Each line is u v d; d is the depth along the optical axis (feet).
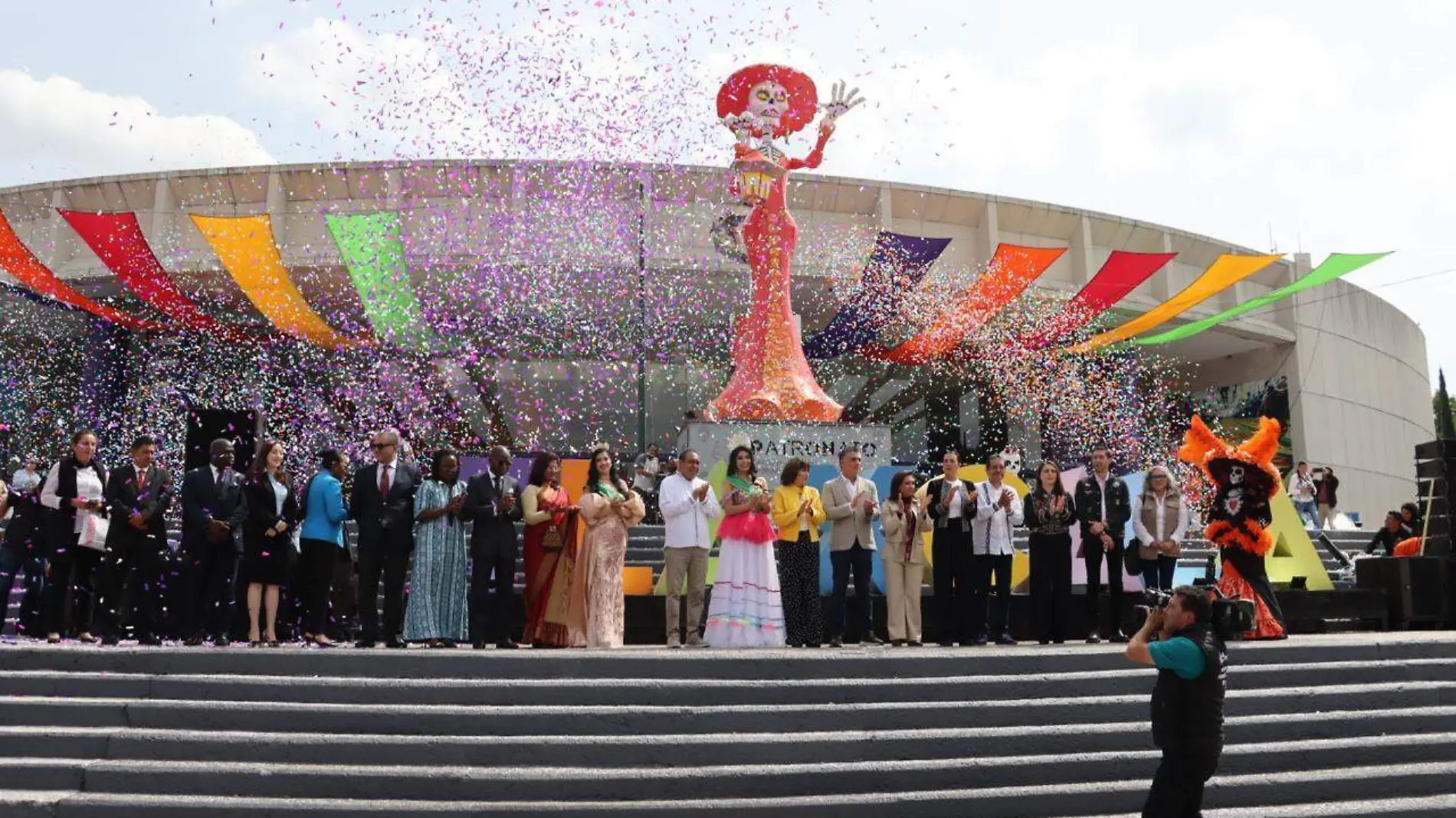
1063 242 89.66
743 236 57.52
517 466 47.78
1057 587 31.30
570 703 22.02
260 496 28.07
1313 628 37.04
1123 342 88.94
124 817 19.02
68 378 77.71
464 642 31.37
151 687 22.26
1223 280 65.46
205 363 77.82
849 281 74.95
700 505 31.01
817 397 55.83
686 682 22.38
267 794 19.65
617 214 73.97
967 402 101.19
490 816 18.65
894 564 31.45
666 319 80.64
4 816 18.95
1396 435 111.14
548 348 82.07
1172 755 16.62
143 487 29.12
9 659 23.18
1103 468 32.32
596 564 29.66
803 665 23.47
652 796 19.74
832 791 20.25
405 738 20.61
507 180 75.82
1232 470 31.07
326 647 25.99
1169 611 17.21
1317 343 99.86
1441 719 24.13
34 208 79.36
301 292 79.56
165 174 78.33
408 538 28.48
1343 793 21.29
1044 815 20.24
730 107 55.83
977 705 22.59
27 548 31.37
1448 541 38.22
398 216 60.70
